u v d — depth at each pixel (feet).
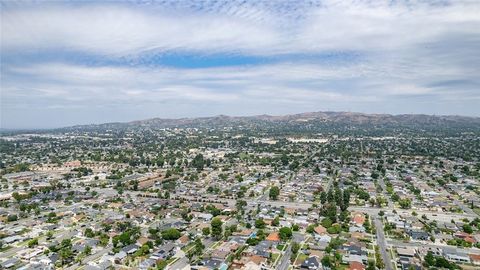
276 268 648.79
